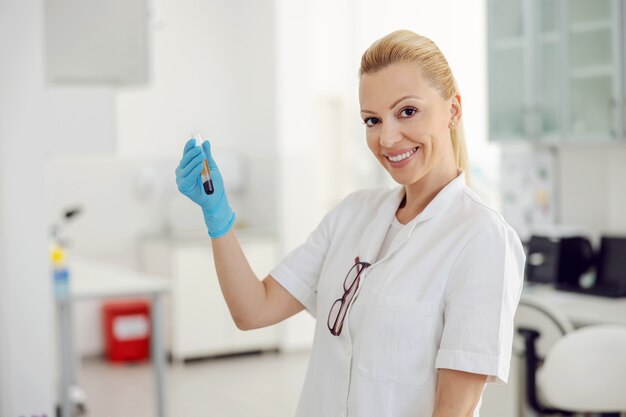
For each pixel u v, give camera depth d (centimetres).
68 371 420
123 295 414
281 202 620
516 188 485
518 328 337
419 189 160
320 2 648
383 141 149
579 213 455
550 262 427
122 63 427
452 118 159
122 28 426
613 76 403
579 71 417
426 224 156
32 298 283
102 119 407
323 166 669
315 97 652
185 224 648
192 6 647
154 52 636
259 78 641
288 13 620
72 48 420
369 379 154
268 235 613
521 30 441
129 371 574
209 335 595
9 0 277
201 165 163
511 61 447
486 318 143
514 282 147
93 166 617
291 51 621
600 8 407
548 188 467
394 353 151
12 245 279
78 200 614
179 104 645
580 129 418
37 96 282
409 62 148
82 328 612
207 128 655
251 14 647
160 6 636
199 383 542
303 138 628
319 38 650
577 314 362
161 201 640
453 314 145
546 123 433
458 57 588
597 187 445
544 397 329
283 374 559
